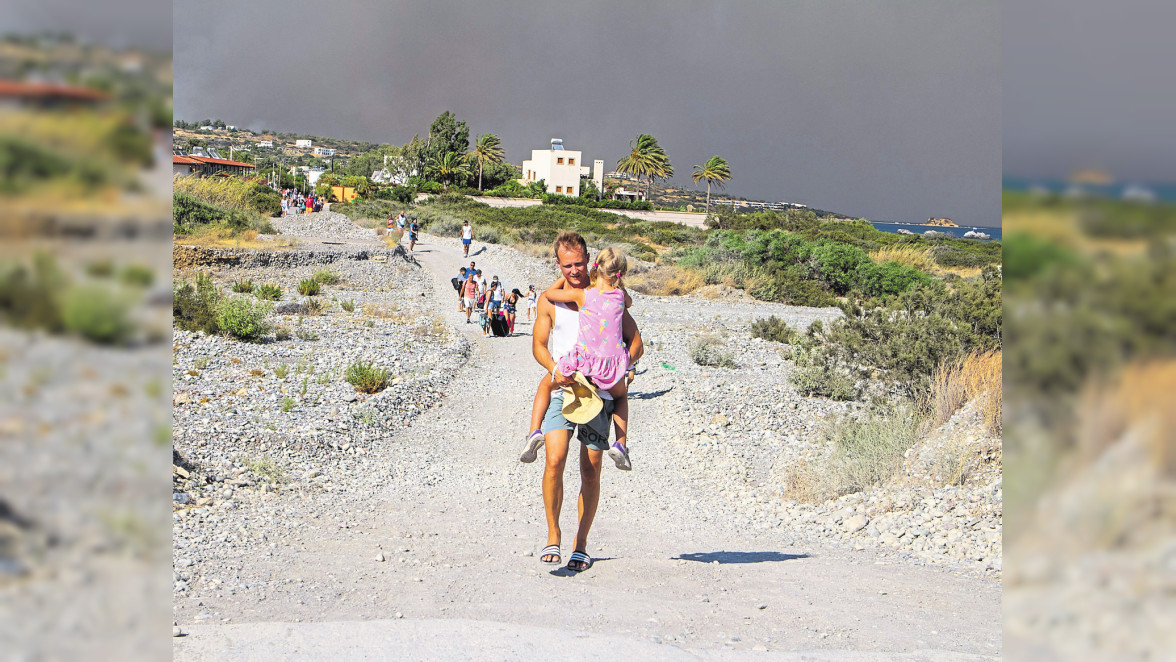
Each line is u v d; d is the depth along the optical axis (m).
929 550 5.98
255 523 6.04
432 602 3.98
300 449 8.74
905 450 8.20
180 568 4.63
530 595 4.12
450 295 27.14
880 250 43.34
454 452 9.76
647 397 13.18
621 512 7.60
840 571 5.23
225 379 11.98
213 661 2.62
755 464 9.56
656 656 2.87
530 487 8.47
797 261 34.53
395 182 115.00
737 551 5.98
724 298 29.38
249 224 31.88
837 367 13.48
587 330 4.12
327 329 18.23
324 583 4.41
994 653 3.15
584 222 61.72
